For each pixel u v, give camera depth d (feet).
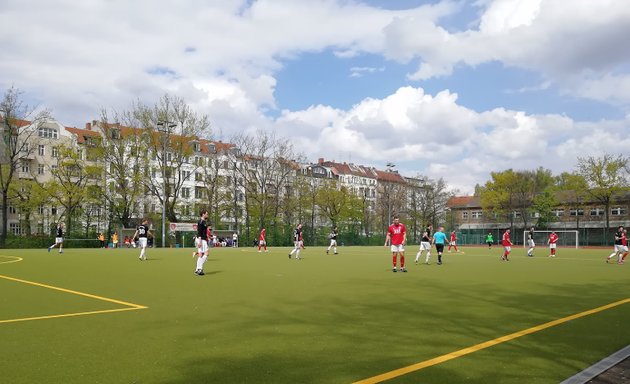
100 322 26.81
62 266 68.39
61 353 20.24
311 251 139.23
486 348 21.57
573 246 236.63
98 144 192.44
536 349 21.45
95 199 192.85
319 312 30.48
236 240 197.36
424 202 304.50
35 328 25.12
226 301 34.86
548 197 270.67
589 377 17.46
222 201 234.99
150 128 192.54
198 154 261.03
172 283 46.68
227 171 260.62
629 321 28.09
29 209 190.19
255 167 232.94
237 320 27.63
